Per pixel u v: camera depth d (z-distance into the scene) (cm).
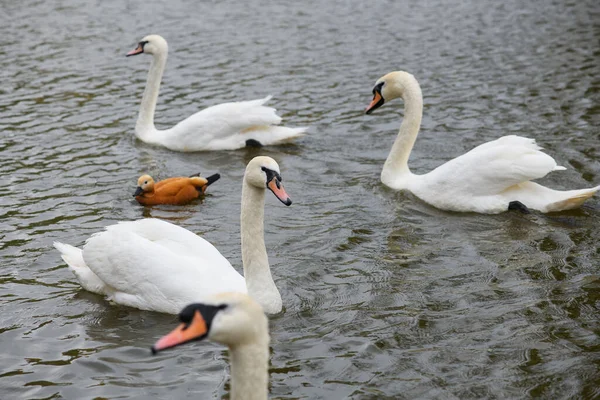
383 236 1259
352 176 1542
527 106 1942
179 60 2386
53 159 1609
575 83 2127
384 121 1877
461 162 1385
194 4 3139
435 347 920
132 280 1010
